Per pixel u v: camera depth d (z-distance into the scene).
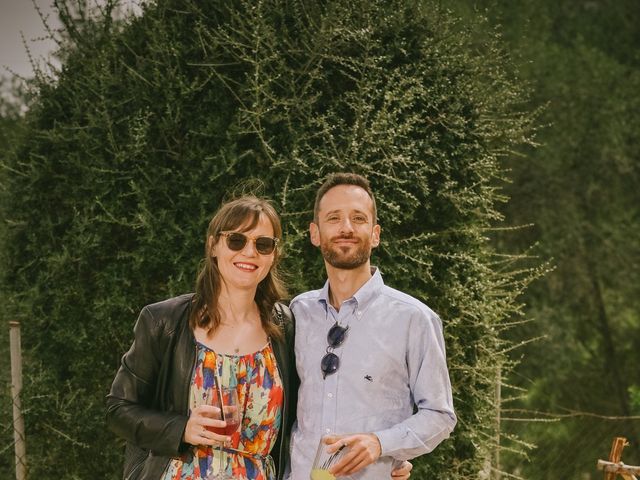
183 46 4.14
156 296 4.24
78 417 4.27
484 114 4.51
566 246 9.42
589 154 9.55
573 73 9.59
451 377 4.20
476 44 6.19
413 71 4.20
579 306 9.77
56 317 4.27
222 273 2.68
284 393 2.66
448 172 4.20
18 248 4.41
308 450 2.55
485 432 4.54
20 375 4.25
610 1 10.77
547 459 6.84
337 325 2.61
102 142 4.18
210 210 4.07
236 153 4.07
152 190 4.14
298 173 4.00
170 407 2.63
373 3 4.18
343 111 4.11
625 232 9.68
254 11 4.09
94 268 4.26
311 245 4.02
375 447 2.37
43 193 4.34
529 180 9.49
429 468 4.08
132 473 2.66
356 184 2.63
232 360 2.64
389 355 2.54
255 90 4.01
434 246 4.20
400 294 2.63
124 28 4.39
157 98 4.14
